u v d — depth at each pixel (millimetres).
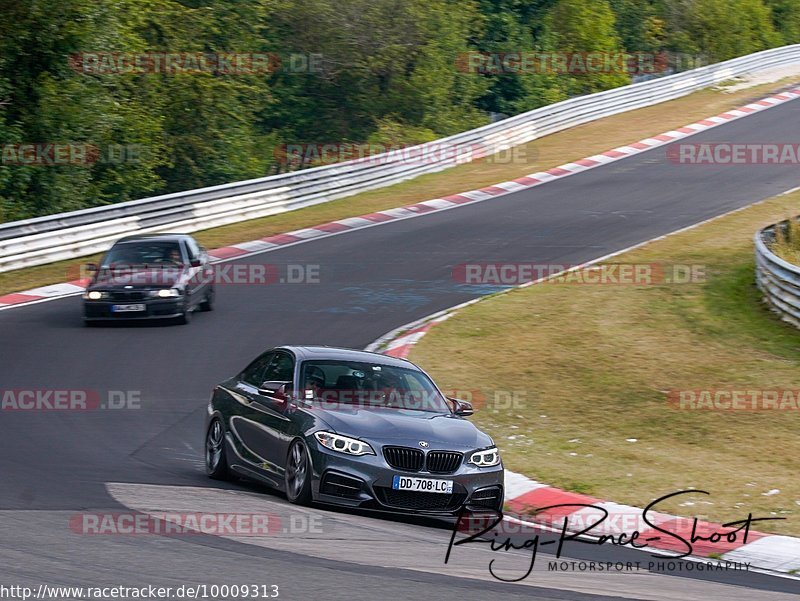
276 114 166375
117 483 32969
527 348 58219
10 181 111188
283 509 30156
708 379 52438
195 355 56969
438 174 121500
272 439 32531
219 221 95938
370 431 30734
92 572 21609
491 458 31750
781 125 142500
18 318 65125
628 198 105875
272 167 158250
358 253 85312
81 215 83938
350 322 64750
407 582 22656
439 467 30656
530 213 100250
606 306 66500
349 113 170625
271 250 86688
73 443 40312
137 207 88500
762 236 75375
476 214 100438
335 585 21750
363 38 165500
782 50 188125
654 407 48375
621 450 42406
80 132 117562
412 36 166875
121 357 56094
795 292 60969
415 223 96938
